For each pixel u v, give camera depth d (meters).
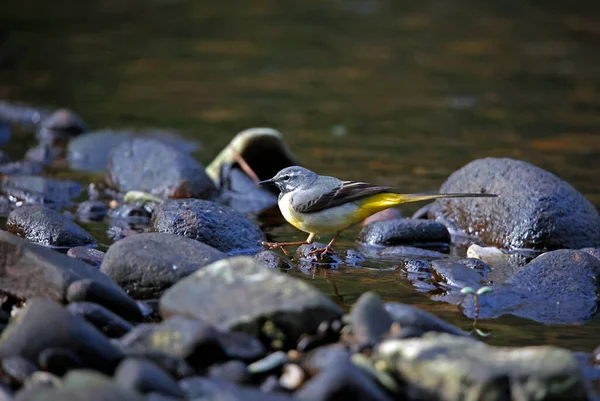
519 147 19.73
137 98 23.91
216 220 12.88
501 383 7.44
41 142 20.17
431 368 7.69
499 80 26.16
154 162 16.41
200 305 8.93
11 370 7.74
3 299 9.83
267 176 17.83
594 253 12.40
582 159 18.73
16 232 12.77
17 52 27.89
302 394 7.34
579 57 28.78
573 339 9.66
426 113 22.83
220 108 23.12
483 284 11.45
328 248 12.63
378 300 8.85
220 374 7.94
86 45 29.17
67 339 7.89
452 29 32.47
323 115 22.56
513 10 35.78
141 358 7.94
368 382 7.49
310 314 8.62
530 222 13.47
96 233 13.76
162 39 30.38
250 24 32.84
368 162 18.44
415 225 13.78
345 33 31.70
